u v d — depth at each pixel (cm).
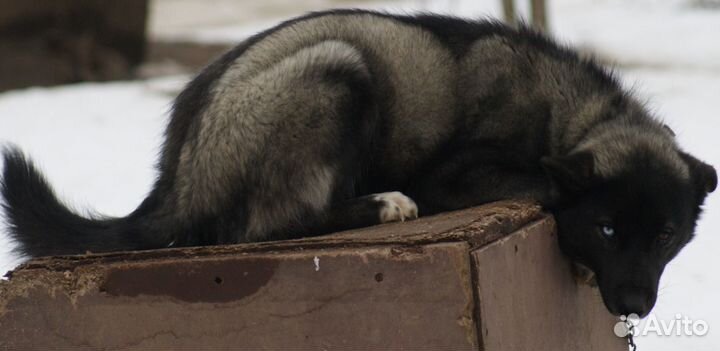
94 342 1658
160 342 1639
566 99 2053
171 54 7094
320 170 1909
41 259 1698
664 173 1847
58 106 5103
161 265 1631
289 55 1975
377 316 1543
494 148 2053
